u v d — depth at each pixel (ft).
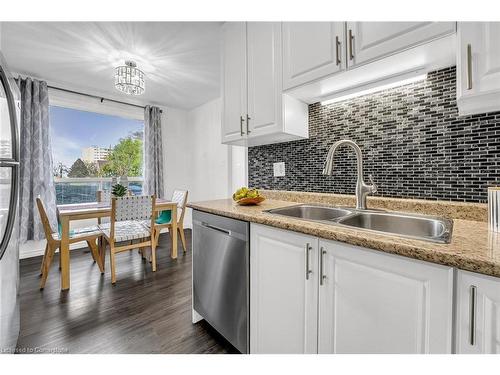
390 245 2.37
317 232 2.99
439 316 2.16
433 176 4.03
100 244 9.33
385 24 3.43
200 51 7.99
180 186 14.98
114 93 11.94
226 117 6.33
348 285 2.80
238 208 4.86
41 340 4.80
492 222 2.85
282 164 6.58
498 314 1.90
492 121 3.47
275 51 5.04
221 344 4.74
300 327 3.32
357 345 2.73
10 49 7.82
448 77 3.85
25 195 9.33
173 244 9.86
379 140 4.68
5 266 3.87
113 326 5.30
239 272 4.20
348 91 4.78
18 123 4.53
